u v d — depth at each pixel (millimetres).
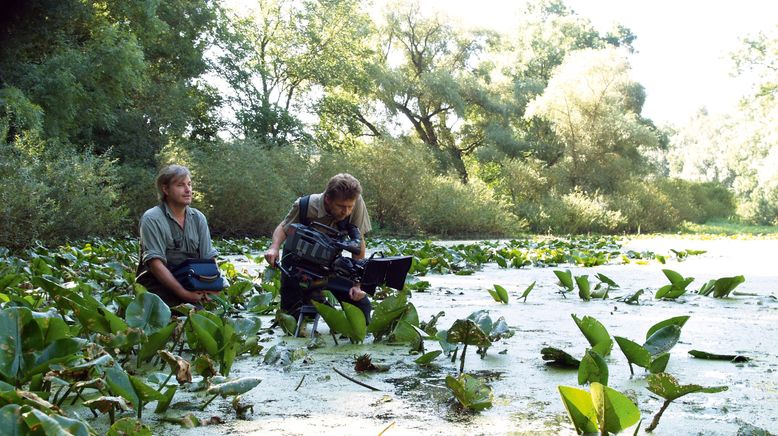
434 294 5965
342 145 30594
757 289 6500
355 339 3686
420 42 34938
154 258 3871
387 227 21453
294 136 26141
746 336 3928
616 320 4508
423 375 2953
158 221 3955
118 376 2203
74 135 16344
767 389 2701
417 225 21609
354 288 4008
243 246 12484
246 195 17078
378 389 2705
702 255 12320
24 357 2215
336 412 2381
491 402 2402
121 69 15812
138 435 1892
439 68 33469
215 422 2246
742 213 41594
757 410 2406
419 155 21906
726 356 3270
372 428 2197
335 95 30312
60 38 15234
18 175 9789
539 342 3723
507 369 3061
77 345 2295
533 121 36875
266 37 27547
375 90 31734
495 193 28906
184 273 3902
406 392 2658
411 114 33500
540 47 41469
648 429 2176
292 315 4098
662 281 7305
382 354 3416
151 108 19219
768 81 34938
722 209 42938
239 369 3066
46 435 1502
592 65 31688
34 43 15148
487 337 3129
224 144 18406
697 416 2332
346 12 28125
